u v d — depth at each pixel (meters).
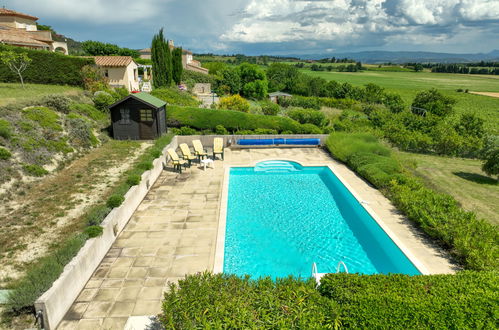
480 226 10.71
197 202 13.93
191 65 69.50
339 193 16.17
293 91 78.44
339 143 21.27
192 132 24.39
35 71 27.84
